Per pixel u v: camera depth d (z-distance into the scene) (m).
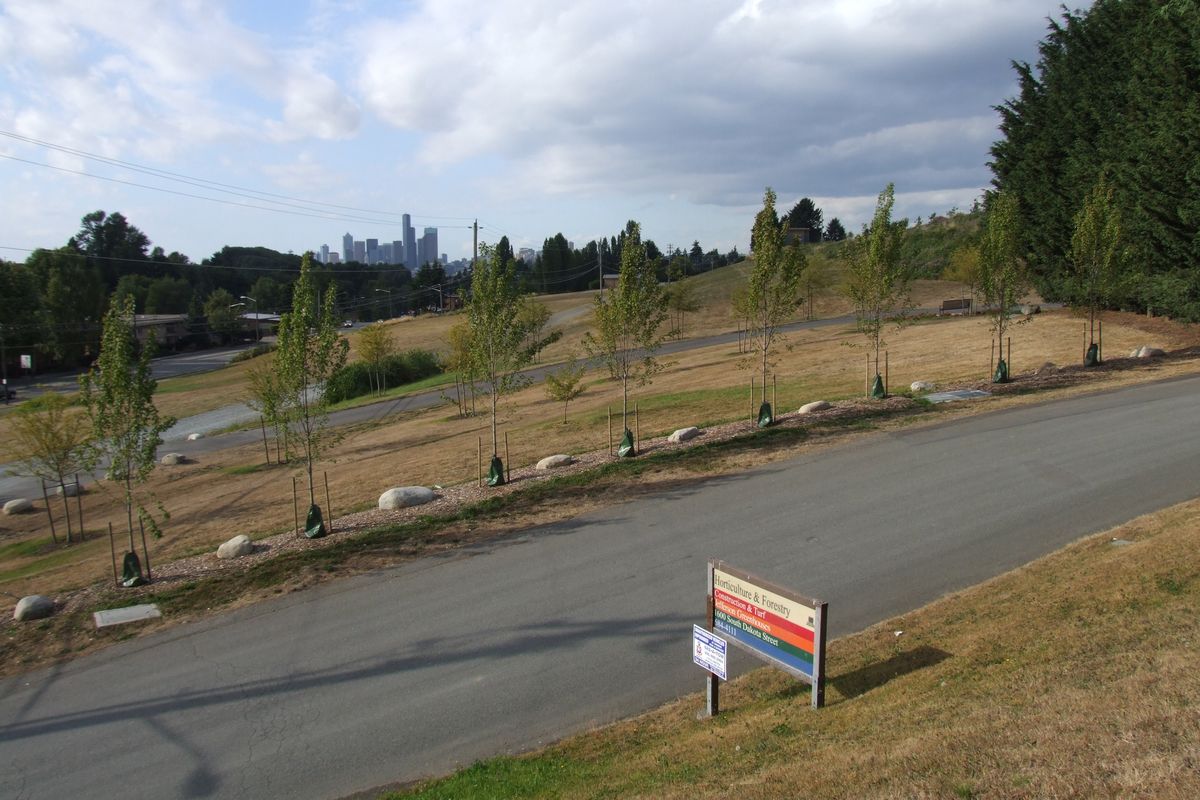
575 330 64.44
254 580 12.70
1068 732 5.55
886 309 23.62
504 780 7.02
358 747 8.09
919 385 22.89
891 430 18.36
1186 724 5.33
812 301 56.00
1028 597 8.98
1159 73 29.28
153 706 9.19
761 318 21.70
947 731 5.98
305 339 14.95
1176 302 29.34
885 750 5.91
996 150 44.88
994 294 24.05
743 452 17.48
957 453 16.11
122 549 18.25
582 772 6.96
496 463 17.11
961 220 78.25
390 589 11.95
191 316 96.88
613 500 15.15
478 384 39.16
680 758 6.84
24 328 68.12
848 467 15.80
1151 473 13.88
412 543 13.80
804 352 36.16
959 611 9.12
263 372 30.12
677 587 11.10
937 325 39.41
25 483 30.52
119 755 8.27
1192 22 27.97
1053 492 13.40
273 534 16.12
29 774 8.03
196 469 29.80
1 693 9.80
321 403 15.52
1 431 39.56
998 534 11.82
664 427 22.45
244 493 23.36
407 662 9.72
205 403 52.56
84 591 13.26
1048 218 38.25
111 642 10.98
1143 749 5.10
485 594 11.45
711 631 8.02
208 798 7.46
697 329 58.19
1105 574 9.02
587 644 9.77
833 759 5.98
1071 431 17.02
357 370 51.28
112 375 13.37
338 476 23.42
